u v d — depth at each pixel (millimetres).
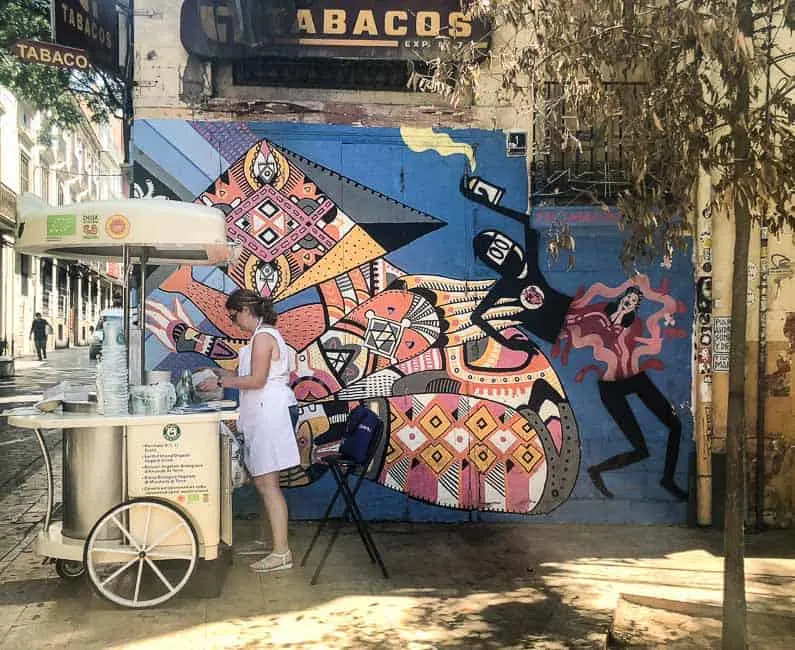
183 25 6184
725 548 3850
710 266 6426
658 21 3756
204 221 4457
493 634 4152
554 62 3965
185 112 6285
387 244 6410
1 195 23875
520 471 6457
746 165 3598
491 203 6469
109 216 4406
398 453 6379
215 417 4527
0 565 5148
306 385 6336
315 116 6398
